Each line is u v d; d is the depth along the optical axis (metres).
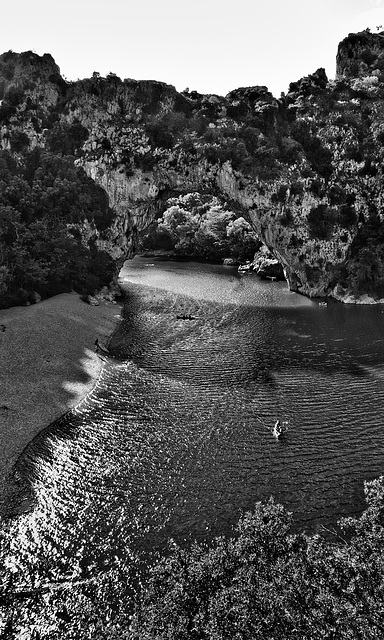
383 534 16.75
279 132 101.00
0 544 30.73
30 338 60.47
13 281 75.62
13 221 76.62
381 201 96.12
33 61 99.88
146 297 98.56
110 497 35.22
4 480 36.50
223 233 147.62
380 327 75.81
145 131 95.75
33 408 46.97
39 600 26.98
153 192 99.06
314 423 45.41
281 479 37.00
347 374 57.00
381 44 120.06
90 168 95.12
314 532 31.33
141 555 30.02
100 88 97.81
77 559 29.80
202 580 16.48
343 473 37.62
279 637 13.98
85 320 74.12
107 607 26.47
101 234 95.62
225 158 95.38
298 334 73.44
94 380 55.31
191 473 37.94
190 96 107.50
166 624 15.13
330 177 97.81
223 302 94.88
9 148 96.50
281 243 100.06
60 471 38.16
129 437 43.25
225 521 32.59
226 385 54.50
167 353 65.38
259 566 16.33
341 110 103.62
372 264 93.81
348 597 14.97
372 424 44.97
